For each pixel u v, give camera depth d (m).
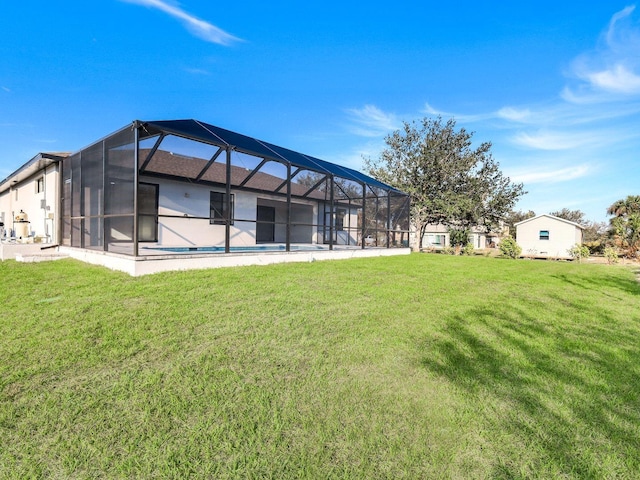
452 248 21.47
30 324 3.60
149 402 2.25
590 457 1.81
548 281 8.21
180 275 6.27
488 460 1.77
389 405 2.29
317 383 2.57
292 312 4.40
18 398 2.26
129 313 4.03
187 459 1.74
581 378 2.77
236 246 13.10
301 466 1.71
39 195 11.60
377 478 1.63
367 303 5.03
